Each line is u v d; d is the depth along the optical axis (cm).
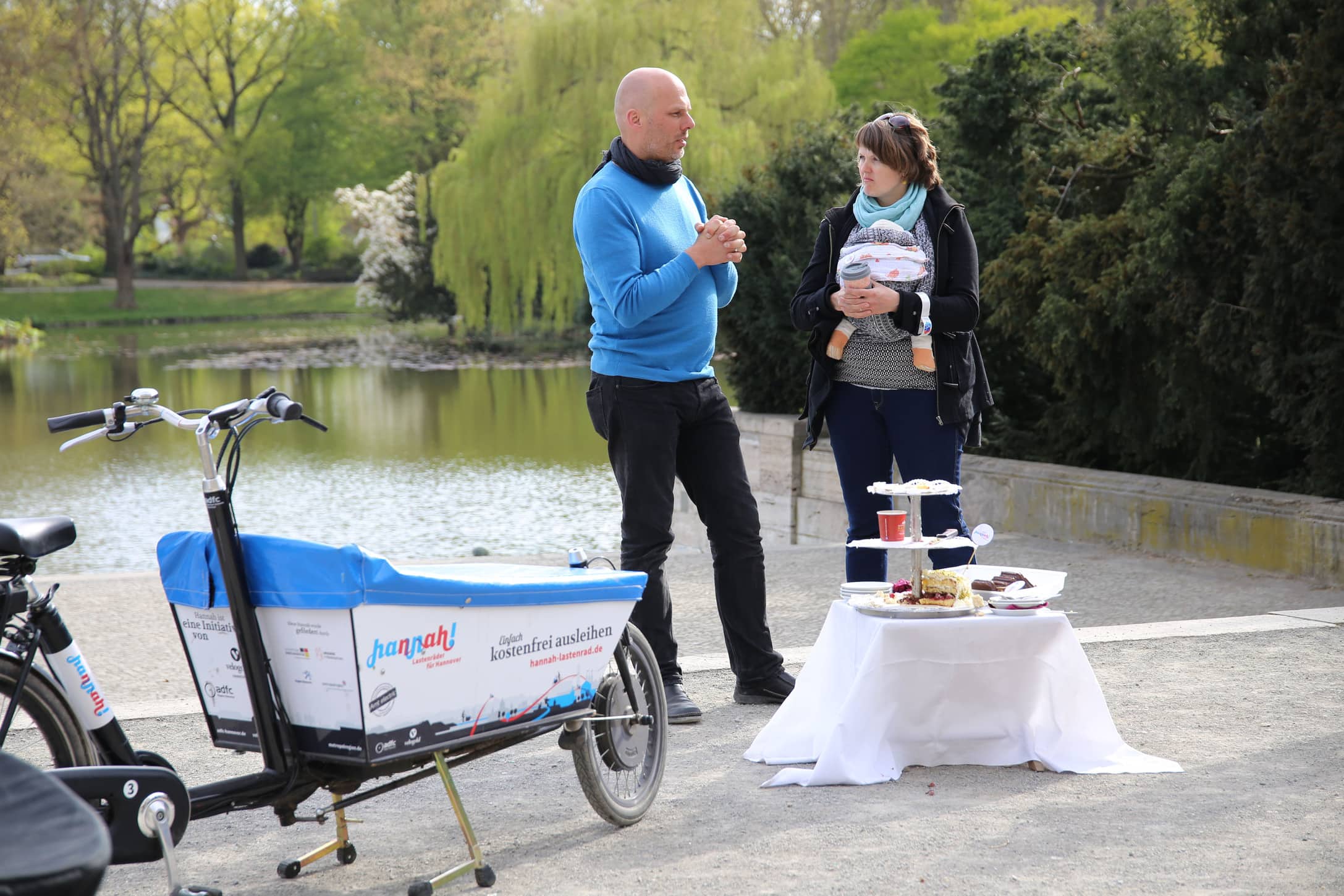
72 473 1970
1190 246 848
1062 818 384
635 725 393
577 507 1559
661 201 511
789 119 3438
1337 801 394
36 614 329
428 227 5256
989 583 460
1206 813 385
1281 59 800
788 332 1098
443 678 331
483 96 3941
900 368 520
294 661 324
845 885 336
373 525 1452
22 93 5506
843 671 443
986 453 1083
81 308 6706
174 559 338
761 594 523
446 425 2444
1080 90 1123
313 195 7581
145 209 7900
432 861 365
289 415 313
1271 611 666
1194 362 897
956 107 1139
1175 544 832
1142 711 493
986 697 433
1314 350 792
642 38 3591
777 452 1095
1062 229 958
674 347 503
